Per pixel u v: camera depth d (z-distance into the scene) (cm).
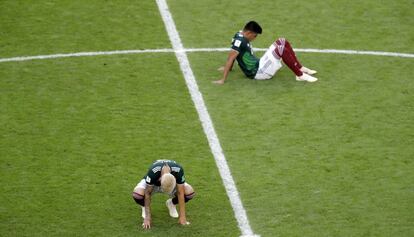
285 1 6831
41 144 4975
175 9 6706
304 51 6091
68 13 6631
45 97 5494
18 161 4812
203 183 4616
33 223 4291
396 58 5994
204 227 4266
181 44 6191
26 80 5706
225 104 5406
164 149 4931
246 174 4697
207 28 6425
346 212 4359
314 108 5353
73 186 4588
